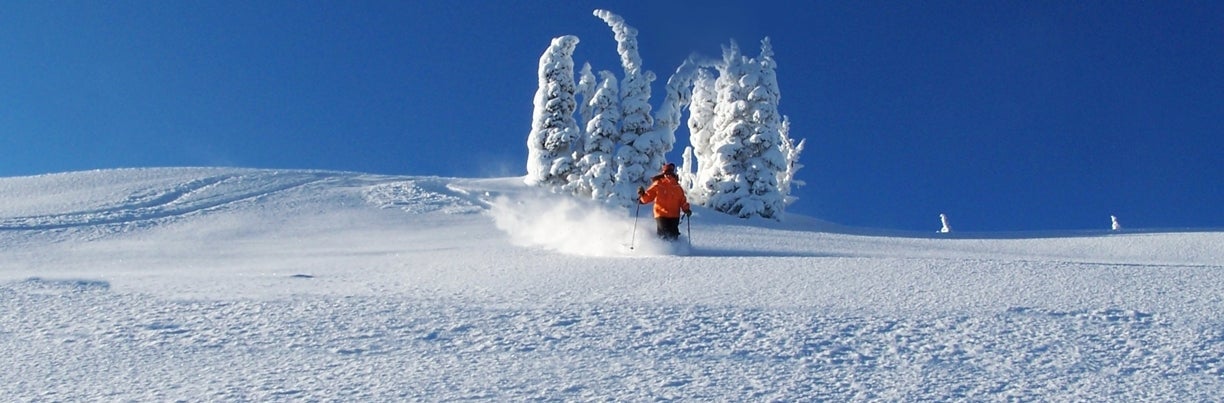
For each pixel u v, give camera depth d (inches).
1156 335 259.3
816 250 713.6
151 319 279.6
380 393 195.3
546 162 1282.0
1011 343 250.4
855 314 286.7
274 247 748.0
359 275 430.9
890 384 208.4
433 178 1350.9
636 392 198.7
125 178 1215.6
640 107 1273.4
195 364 224.1
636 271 410.0
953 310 293.6
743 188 1245.1
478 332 262.1
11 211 954.7
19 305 305.4
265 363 225.1
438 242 779.4
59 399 191.2
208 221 924.0
